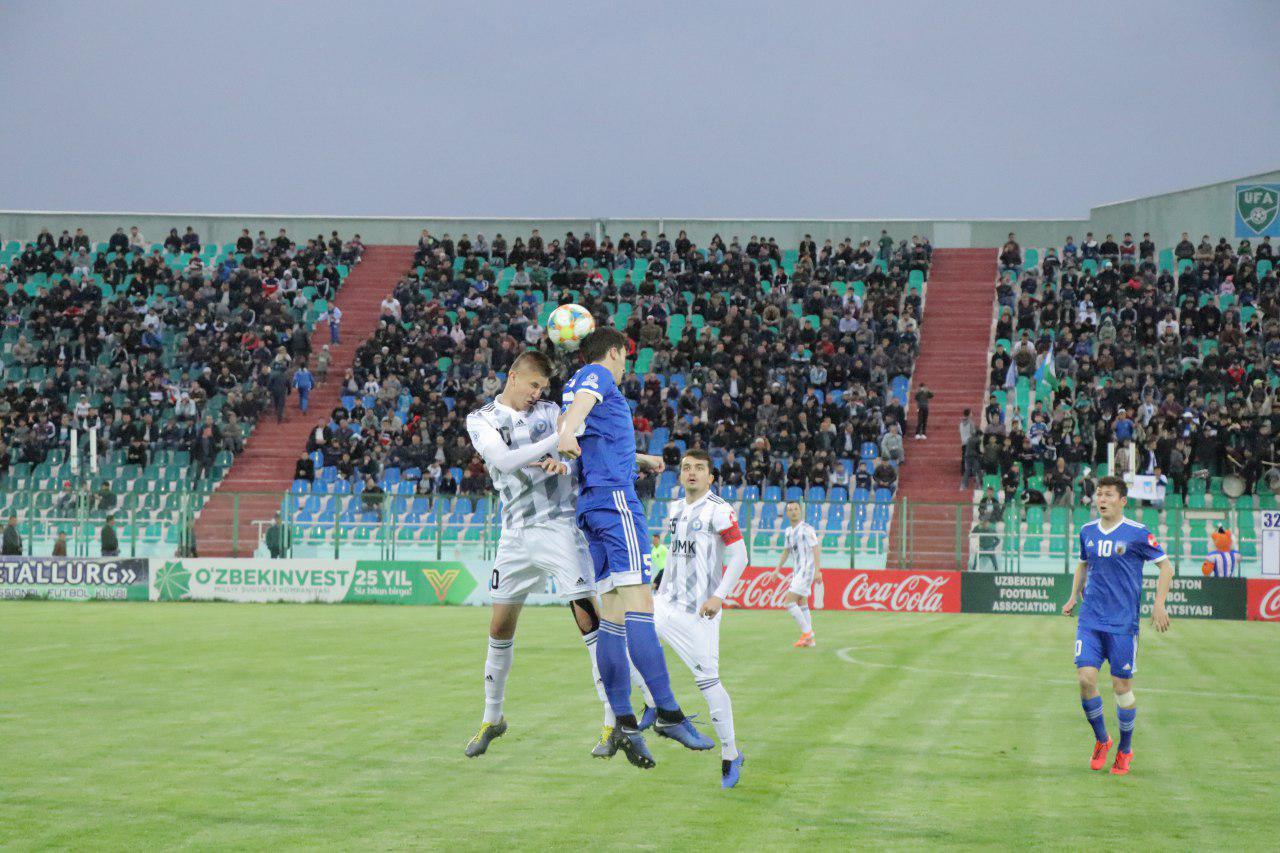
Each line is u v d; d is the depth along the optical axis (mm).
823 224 50312
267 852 7082
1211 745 11430
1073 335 40750
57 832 7520
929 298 46531
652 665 8336
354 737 11094
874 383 38719
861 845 7375
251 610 29375
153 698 13688
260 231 47875
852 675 16844
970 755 10609
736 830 7715
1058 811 8422
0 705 13125
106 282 47094
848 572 32500
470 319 42844
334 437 37000
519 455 8312
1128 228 49000
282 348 40344
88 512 32750
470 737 11109
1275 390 36969
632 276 47344
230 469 38469
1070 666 18453
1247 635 25828
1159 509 31703
